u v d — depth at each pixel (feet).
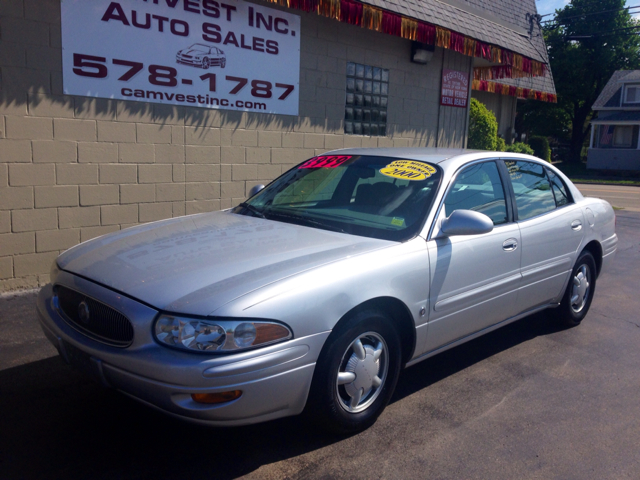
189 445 10.11
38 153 18.03
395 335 10.89
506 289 13.58
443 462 9.86
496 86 53.78
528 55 35.91
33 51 17.49
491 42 32.24
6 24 16.92
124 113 19.69
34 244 18.40
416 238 11.37
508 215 13.96
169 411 8.54
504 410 11.89
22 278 18.33
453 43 29.58
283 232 11.68
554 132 150.61
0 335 14.82
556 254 15.35
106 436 10.32
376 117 29.25
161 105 20.58
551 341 16.28
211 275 9.32
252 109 23.39
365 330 10.24
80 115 18.71
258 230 11.86
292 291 9.07
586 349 15.69
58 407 11.34
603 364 14.65
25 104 17.57
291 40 24.29
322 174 14.30
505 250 13.32
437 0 30.32
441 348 12.42
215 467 9.48
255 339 8.57
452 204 12.43
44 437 10.23
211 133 22.21
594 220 17.28
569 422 11.47
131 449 9.93
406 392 12.63
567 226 15.78
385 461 9.82
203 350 8.34
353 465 9.66
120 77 19.38
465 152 14.44
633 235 36.24
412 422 11.23
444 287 11.71
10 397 11.66
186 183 21.81
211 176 22.52
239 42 22.40
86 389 12.14
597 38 135.03
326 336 9.41
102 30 18.70
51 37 17.75
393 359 10.99
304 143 25.77
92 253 11.03
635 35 134.51
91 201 19.42
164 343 8.50
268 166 24.47
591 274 17.62
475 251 12.44
